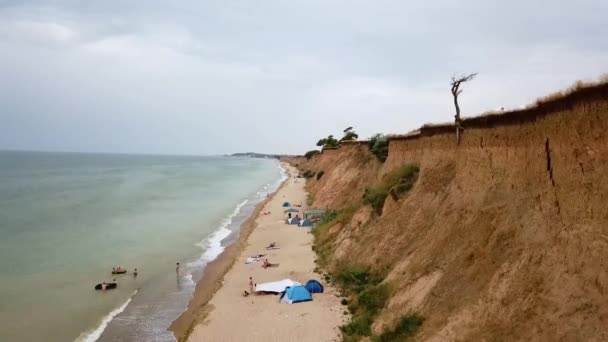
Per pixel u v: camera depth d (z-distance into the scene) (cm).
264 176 15462
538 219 1408
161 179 13088
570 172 1282
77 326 2359
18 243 4256
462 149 2252
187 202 7738
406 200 2788
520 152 1644
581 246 1167
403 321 1731
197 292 2941
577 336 1056
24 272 3309
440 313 1614
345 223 3881
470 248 1722
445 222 2100
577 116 1263
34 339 2180
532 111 1551
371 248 2759
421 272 1980
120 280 3189
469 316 1438
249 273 3206
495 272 1473
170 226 5366
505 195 1692
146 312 2573
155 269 3491
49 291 2908
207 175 15462
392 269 2367
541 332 1156
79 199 7788
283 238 4422
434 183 2525
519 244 1450
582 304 1090
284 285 2733
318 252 3656
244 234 4803
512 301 1313
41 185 10575
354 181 5497
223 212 6644
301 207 6650
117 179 12812
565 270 1195
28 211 6291
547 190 1404
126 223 5469
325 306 2395
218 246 4344
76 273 3331
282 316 2305
